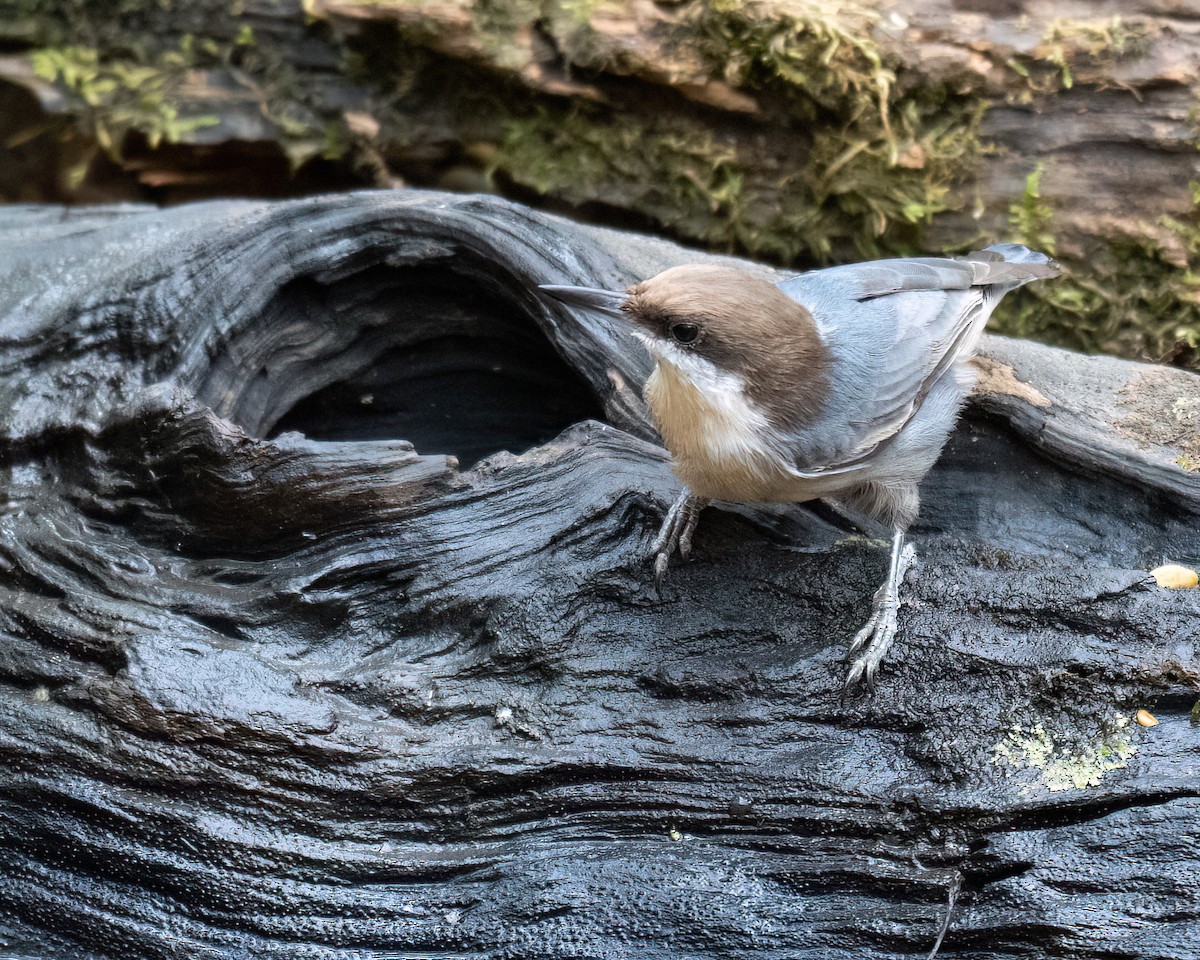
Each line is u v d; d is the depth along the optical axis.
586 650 7.31
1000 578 7.29
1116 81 10.55
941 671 6.98
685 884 6.42
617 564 7.55
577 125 11.93
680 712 7.02
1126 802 6.34
